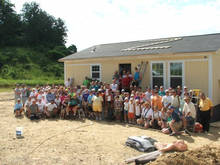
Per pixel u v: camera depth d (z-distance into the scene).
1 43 62.62
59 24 75.50
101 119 12.51
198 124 9.84
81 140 8.68
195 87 12.20
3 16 66.56
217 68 12.17
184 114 9.88
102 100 12.35
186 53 12.05
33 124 11.33
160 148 7.40
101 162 6.65
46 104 12.88
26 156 7.11
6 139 8.82
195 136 9.23
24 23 70.00
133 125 11.02
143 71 14.19
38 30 68.81
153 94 11.12
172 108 9.50
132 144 7.89
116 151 7.54
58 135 9.33
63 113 12.66
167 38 17.34
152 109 10.66
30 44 67.06
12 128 10.52
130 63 14.80
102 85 13.50
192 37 15.61
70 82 17.89
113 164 6.52
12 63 50.84
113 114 12.30
